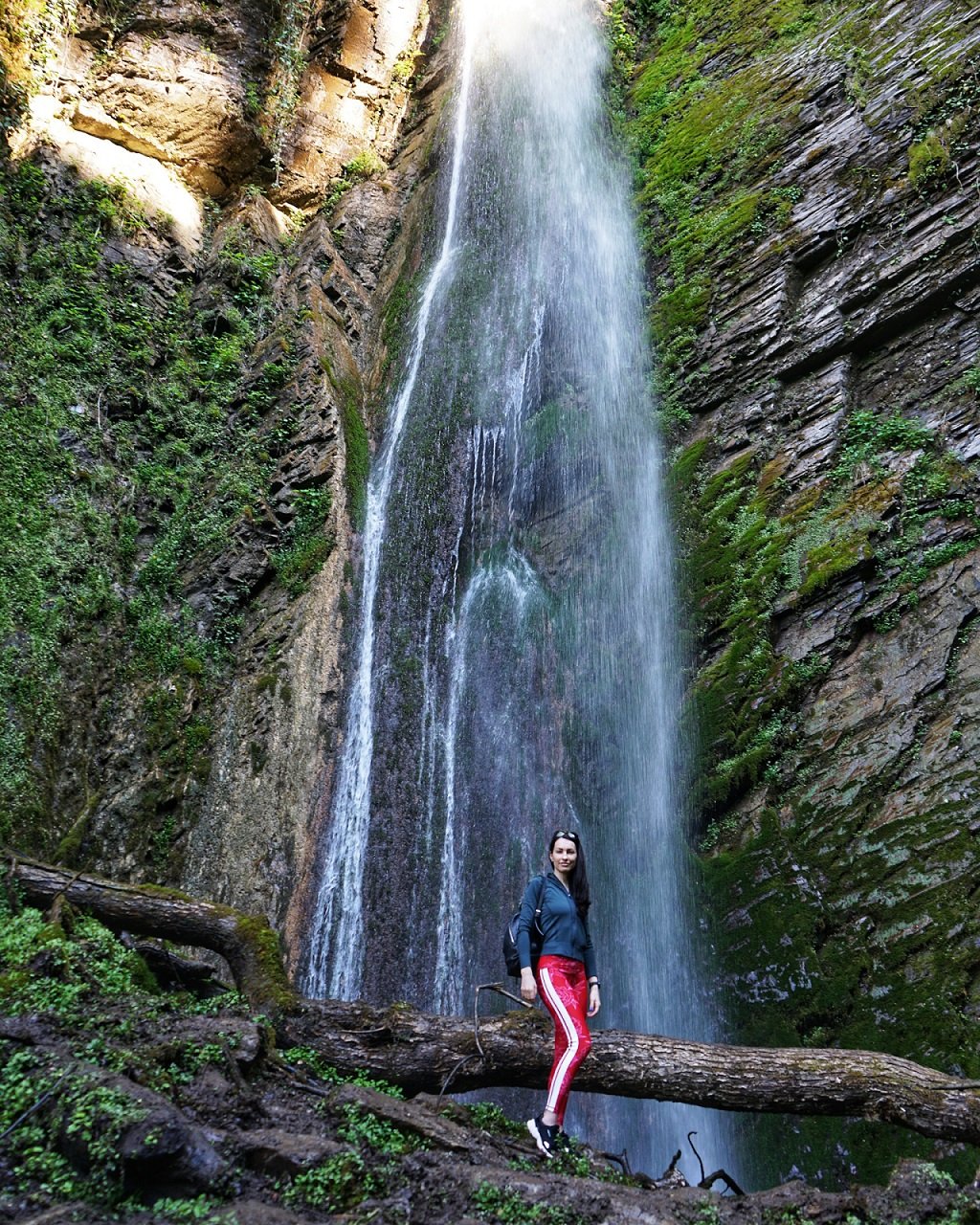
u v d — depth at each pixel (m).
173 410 12.53
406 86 19.39
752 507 10.59
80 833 8.64
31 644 9.30
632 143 16.25
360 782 9.49
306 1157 3.75
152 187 14.49
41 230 12.64
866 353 11.00
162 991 5.66
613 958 8.97
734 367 11.96
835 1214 4.12
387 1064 5.18
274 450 12.22
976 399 9.55
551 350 14.12
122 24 15.16
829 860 8.14
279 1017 5.32
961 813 7.66
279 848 8.74
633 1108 7.73
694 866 8.85
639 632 10.81
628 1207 3.84
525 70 17.66
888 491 9.57
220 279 14.18
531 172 16.25
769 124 13.88
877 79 12.75
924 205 11.03
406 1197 3.78
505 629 11.62
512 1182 3.91
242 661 10.43
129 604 10.46
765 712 9.20
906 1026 7.02
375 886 9.03
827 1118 6.96
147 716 9.79
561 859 5.05
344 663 10.14
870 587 9.26
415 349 14.33
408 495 12.14
